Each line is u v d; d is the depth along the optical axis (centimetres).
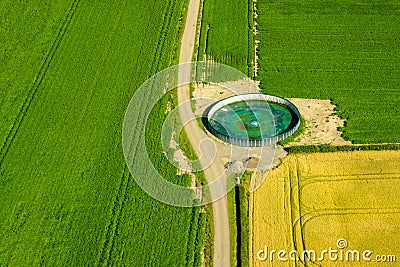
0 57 6116
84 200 4491
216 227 4253
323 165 4734
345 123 5162
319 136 5034
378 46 6197
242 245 4075
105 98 5550
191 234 4197
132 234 4209
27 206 4450
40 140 5081
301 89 5603
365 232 4144
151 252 4072
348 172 4656
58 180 4675
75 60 6066
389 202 4378
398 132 5038
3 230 4259
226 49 6228
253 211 4356
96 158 4884
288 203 4406
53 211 4403
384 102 5394
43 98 5566
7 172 4756
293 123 5209
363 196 4434
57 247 4119
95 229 4253
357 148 4869
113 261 4009
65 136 5116
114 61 6047
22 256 4059
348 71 5831
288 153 4856
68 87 5697
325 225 4209
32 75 5862
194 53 6172
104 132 5153
